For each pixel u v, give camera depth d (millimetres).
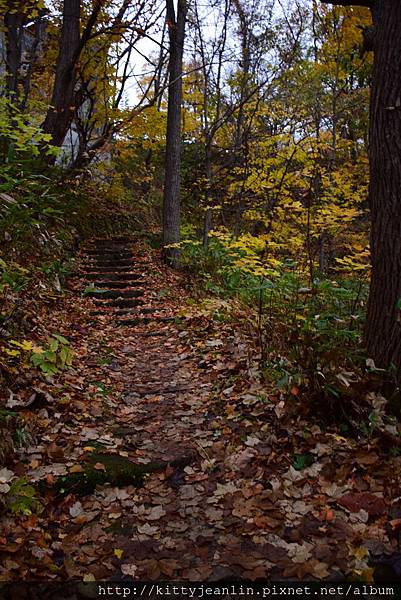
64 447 3068
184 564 2193
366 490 2602
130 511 2580
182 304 7141
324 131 9508
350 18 6879
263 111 11195
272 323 4457
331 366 3256
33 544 2248
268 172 8516
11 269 4910
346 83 9500
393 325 3154
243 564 2148
